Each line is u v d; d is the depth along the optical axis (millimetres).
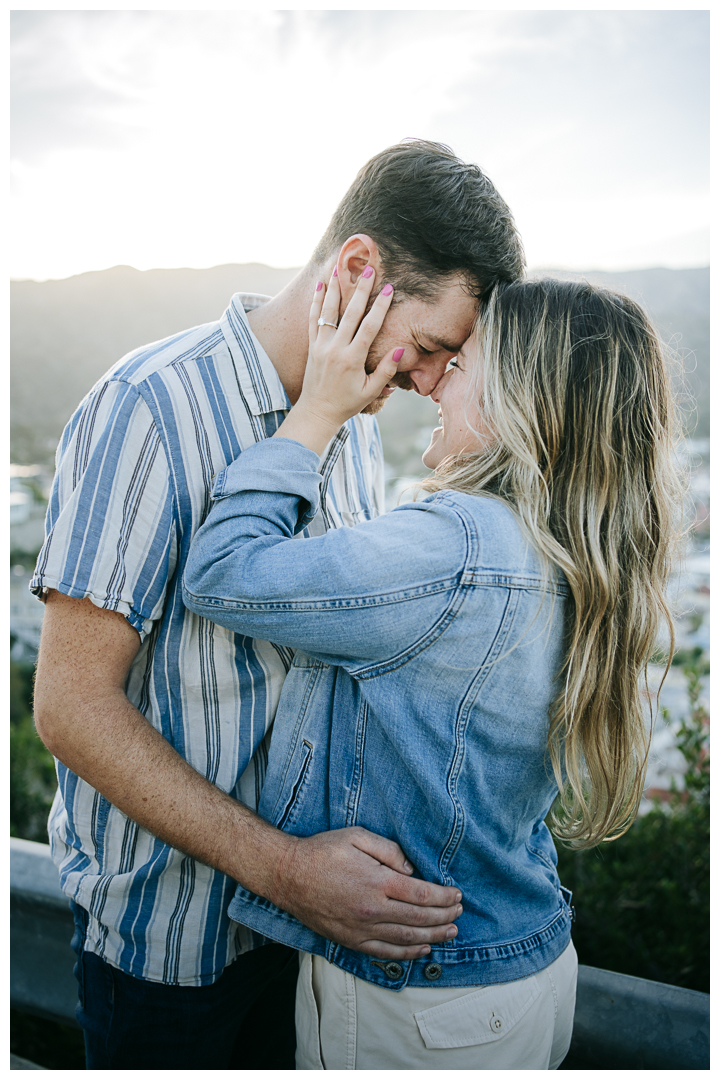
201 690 1015
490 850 870
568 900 1083
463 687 815
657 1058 1146
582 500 850
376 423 1517
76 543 894
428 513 831
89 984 1073
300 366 1129
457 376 1012
